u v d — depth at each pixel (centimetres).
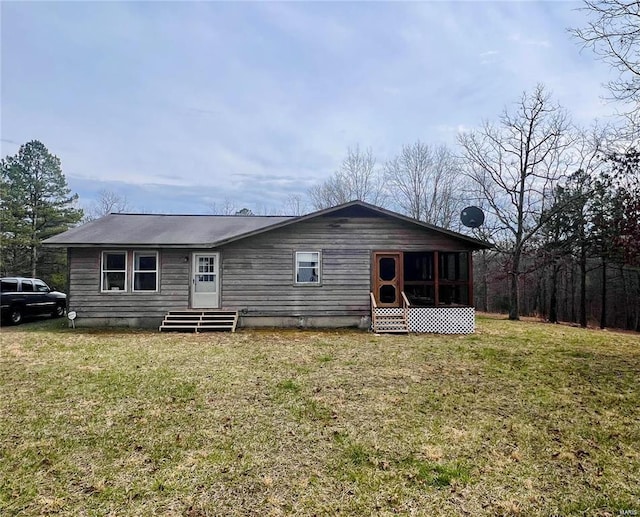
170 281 1265
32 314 1405
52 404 530
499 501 312
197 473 355
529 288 2727
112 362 772
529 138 1838
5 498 314
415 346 957
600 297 2614
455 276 1359
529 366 754
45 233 2788
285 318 1266
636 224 802
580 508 303
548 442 419
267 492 326
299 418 484
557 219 1942
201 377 664
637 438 430
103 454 390
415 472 356
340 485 335
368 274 1271
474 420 479
